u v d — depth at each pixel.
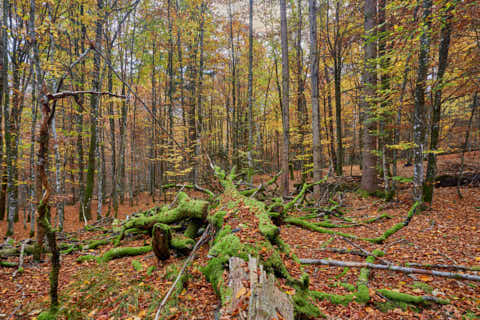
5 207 13.62
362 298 3.16
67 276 4.27
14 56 10.65
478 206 7.34
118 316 3.00
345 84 17.48
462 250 4.55
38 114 11.42
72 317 2.99
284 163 10.67
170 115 16.03
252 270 2.62
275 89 21.17
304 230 6.73
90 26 10.97
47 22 7.09
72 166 14.23
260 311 2.07
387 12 6.95
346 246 5.28
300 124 16.05
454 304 3.01
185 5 17.38
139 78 18.23
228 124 22.27
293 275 3.11
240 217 4.21
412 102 8.41
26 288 3.83
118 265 4.62
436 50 7.63
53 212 14.93
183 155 13.63
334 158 16.34
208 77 20.09
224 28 20.67
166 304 3.14
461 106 11.63
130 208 16.78
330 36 15.29
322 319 2.69
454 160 14.25
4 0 8.90
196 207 5.37
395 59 7.37
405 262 4.25
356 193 11.09
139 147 25.16
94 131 12.13
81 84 11.34
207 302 3.10
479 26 5.65
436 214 7.04
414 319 2.80
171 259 4.50
